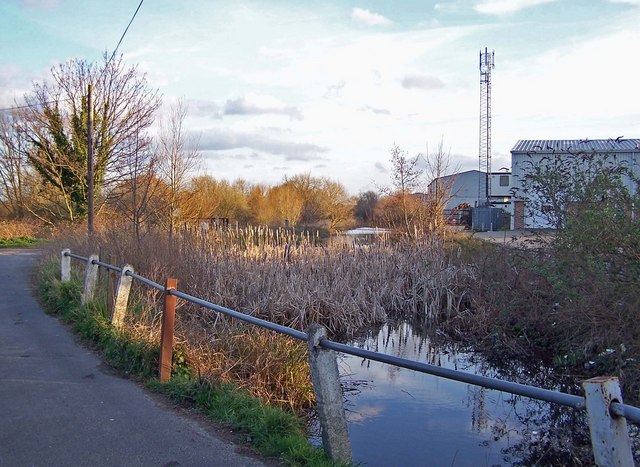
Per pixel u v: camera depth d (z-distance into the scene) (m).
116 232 14.09
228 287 12.43
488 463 6.22
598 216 8.45
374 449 6.57
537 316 10.34
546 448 6.62
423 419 7.59
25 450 4.52
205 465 4.25
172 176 22.83
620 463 2.70
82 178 29.39
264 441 4.64
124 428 4.97
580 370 9.06
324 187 44.53
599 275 8.30
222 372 6.64
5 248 30.94
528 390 3.12
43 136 30.03
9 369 6.88
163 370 6.19
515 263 11.52
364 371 10.00
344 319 12.96
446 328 13.15
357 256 15.70
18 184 41.28
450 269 14.64
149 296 9.57
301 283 13.52
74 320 9.49
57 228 27.66
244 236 14.83
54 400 5.73
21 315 10.61
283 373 7.43
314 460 4.16
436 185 19.67
